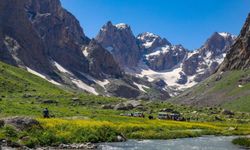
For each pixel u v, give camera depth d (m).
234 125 155.38
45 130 68.06
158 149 66.50
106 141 75.38
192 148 70.38
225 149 69.50
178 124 125.69
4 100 158.00
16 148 56.16
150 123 116.75
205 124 143.62
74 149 60.94
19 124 64.94
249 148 72.19
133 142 77.69
